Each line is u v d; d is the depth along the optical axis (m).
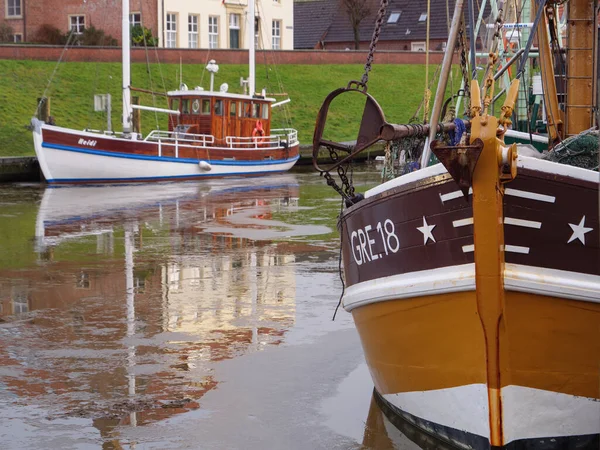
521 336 6.07
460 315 6.16
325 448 6.66
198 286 12.33
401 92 47.97
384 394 7.33
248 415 7.33
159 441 6.79
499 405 6.17
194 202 23.84
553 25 8.57
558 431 6.37
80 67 42.94
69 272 13.47
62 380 8.21
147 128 40.16
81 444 6.72
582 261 6.07
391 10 65.31
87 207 22.55
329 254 14.98
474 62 8.30
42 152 28.78
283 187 28.55
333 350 9.16
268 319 10.44
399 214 6.39
